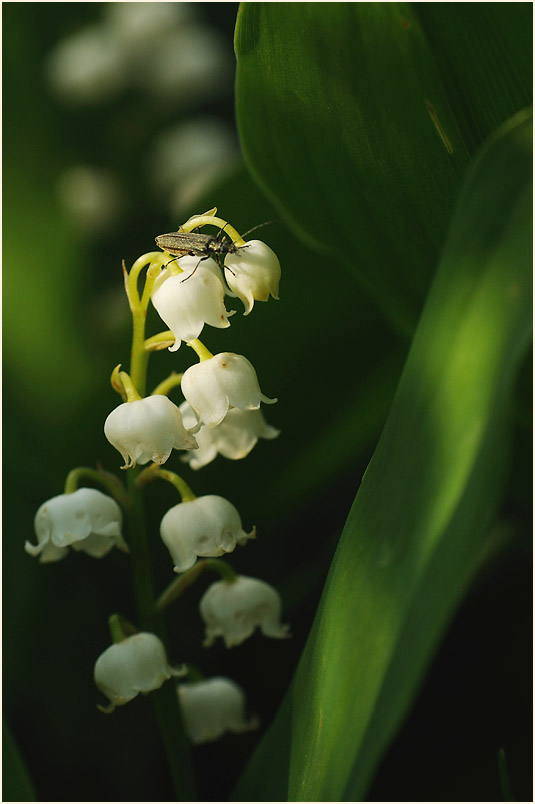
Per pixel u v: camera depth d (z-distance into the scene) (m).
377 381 0.28
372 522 0.22
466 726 0.26
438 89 0.24
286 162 0.25
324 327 0.27
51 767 0.28
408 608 0.21
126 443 0.23
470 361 0.21
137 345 0.24
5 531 0.28
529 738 0.26
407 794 0.26
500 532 0.27
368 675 0.22
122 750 0.28
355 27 0.23
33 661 0.28
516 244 0.21
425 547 0.21
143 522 0.24
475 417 0.21
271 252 0.24
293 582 0.28
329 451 0.28
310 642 0.23
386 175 0.25
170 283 0.23
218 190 0.27
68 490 0.24
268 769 0.23
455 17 0.23
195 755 0.28
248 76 0.24
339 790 0.22
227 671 0.28
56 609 0.28
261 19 0.23
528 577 0.27
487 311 0.21
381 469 0.22
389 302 0.26
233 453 0.25
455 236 0.22
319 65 0.24
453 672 0.27
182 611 0.28
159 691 0.24
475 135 0.24
